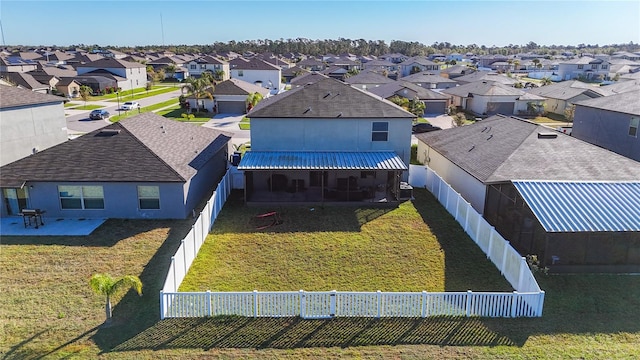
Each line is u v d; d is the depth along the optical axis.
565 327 15.59
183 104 73.69
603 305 17.05
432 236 23.83
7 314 16.09
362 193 29.38
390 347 14.43
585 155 25.89
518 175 23.61
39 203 25.39
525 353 14.15
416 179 32.75
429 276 19.53
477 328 15.46
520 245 21.91
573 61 141.12
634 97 39.16
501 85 75.50
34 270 19.38
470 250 22.16
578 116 43.47
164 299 15.79
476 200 26.47
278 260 20.92
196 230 21.17
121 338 14.79
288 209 28.00
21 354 13.95
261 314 16.03
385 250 22.11
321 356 13.98
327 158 29.77
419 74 97.19
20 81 75.62
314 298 15.94
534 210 20.02
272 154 30.58
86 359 13.74
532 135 28.20
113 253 21.19
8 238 22.69
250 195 30.11
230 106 71.94
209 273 19.55
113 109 73.75
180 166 26.64
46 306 16.64
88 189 25.23
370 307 16.09
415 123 58.97
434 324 15.66
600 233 19.14
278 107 31.38
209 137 35.00
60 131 37.97
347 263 20.70
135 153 26.48
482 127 34.44
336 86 34.19
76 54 163.25
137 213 25.62
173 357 13.87
